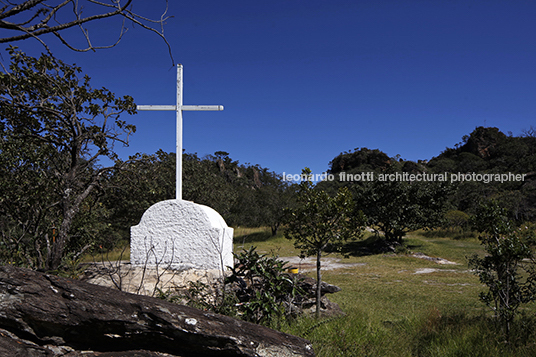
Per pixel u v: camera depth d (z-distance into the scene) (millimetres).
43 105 6016
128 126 6777
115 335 2480
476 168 82312
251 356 2705
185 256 7184
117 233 17078
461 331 6098
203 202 23344
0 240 6949
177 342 2586
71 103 6102
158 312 2582
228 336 2672
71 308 2383
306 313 7012
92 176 6492
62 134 6453
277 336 3043
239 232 33156
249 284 6578
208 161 29266
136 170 7102
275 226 31859
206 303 5371
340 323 5777
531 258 6184
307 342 3168
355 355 4754
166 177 19625
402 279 16484
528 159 66125
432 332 6469
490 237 6758
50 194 6367
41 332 2320
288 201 31359
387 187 26250
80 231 7969
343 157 112250
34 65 5965
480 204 6973
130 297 2674
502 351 5250
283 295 6418
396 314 9227
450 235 31344
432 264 21031
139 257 7277
